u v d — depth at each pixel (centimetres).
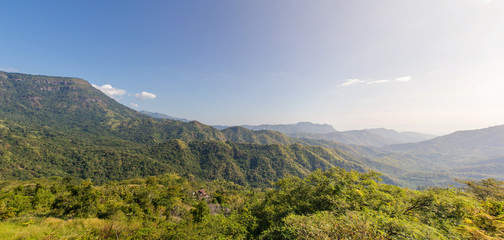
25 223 1459
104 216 2303
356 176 1275
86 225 1581
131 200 3600
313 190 1416
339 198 1139
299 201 1434
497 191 1362
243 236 1317
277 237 850
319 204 1235
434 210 1023
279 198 1897
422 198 1087
